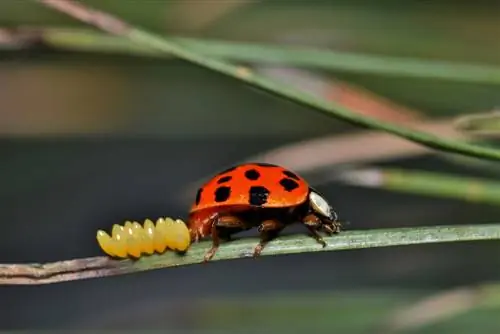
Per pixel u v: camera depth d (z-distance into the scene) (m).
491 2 0.13
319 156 0.12
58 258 0.14
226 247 0.10
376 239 0.10
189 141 0.14
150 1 0.12
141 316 0.13
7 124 0.13
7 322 0.13
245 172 0.11
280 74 0.12
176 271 0.13
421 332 0.12
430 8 0.13
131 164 0.14
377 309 0.12
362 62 0.12
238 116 0.13
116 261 0.10
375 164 0.13
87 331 0.12
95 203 0.14
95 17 0.11
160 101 0.13
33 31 0.12
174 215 0.14
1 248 0.13
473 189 0.11
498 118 0.11
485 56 0.13
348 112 0.11
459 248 0.13
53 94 0.13
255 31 0.13
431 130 0.12
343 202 0.13
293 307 0.12
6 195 0.13
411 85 0.13
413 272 0.13
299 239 0.10
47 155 0.13
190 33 0.12
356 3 0.13
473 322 0.12
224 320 0.12
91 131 0.13
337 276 0.13
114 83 0.13
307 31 0.13
